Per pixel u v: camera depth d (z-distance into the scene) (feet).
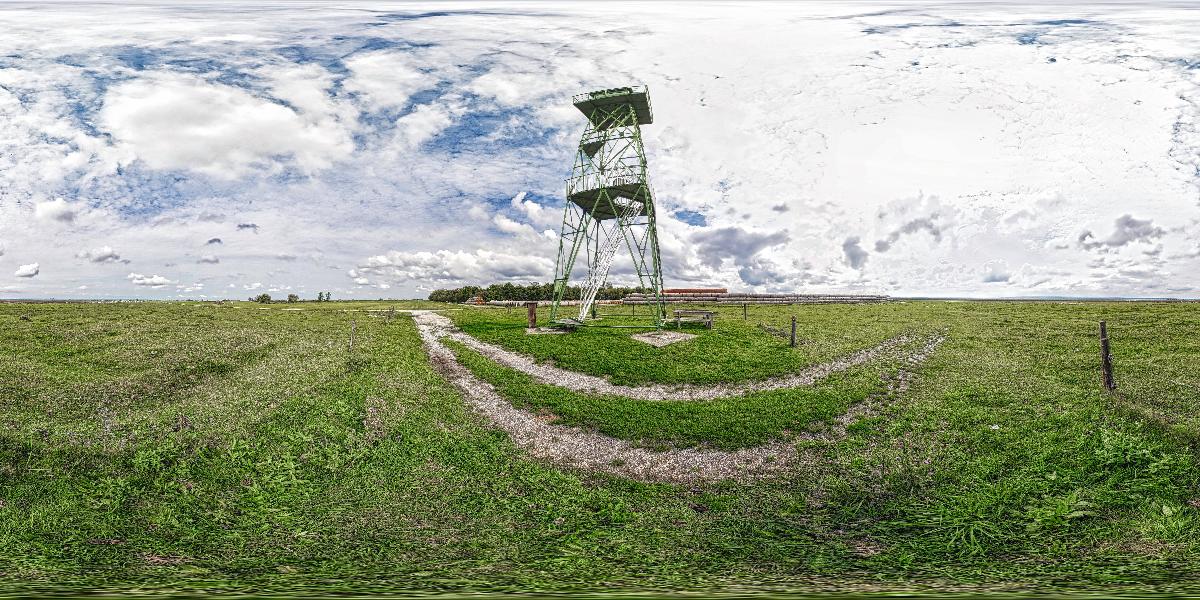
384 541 34.12
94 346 94.84
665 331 128.47
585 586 27.12
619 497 41.55
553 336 121.90
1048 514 35.17
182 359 86.12
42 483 40.32
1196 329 105.29
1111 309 161.99
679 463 49.70
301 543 33.73
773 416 61.62
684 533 35.50
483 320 167.43
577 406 67.62
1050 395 60.44
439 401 68.54
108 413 57.77
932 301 280.31
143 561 30.96
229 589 26.58
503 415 65.36
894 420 58.29
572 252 144.87
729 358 94.89
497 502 40.32
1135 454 41.57
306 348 105.19
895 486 42.06
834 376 79.92
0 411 56.24
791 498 41.32
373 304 328.70
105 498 38.65
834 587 27.02
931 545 33.01
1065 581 27.17
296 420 56.39
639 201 140.05
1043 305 200.95
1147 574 27.58
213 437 49.62
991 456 45.52
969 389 66.85
